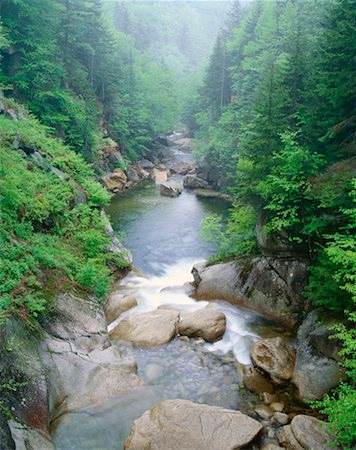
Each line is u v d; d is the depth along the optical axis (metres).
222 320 12.89
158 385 10.12
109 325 13.09
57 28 32.66
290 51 22.25
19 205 12.63
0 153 14.06
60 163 19.20
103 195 19.62
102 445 7.92
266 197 13.30
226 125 39.25
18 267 10.12
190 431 7.80
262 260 14.62
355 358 7.72
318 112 13.67
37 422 7.67
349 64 12.29
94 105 36.25
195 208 31.75
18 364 8.09
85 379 9.45
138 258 21.22
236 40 50.66
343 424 6.28
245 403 9.48
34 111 27.30
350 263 8.61
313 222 11.78
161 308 14.52
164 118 58.66
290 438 7.84
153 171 45.56
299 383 9.90
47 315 10.24
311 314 11.63
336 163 11.75
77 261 13.52
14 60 27.23
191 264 20.86
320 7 34.69
